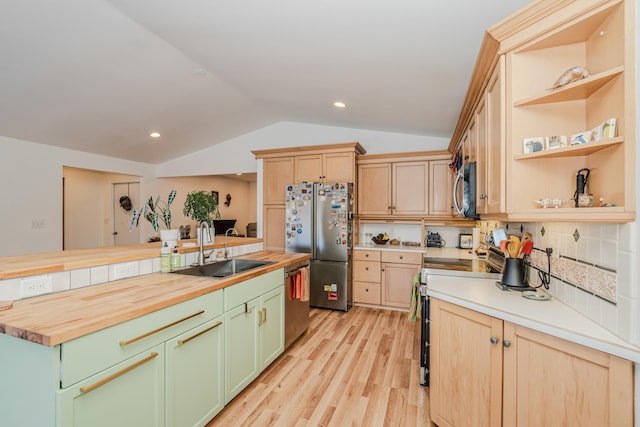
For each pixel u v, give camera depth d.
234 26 2.08
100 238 6.15
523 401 1.27
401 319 3.60
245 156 5.31
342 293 3.88
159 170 6.00
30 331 1.01
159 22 2.20
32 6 2.00
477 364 1.47
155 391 1.38
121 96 3.34
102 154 4.91
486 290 1.74
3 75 2.66
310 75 2.73
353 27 1.80
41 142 4.09
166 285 1.71
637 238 0.99
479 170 2.00
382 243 4.36
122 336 1.22
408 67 2.21
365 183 4.36
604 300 1.16
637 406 0.98
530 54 1.37
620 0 1.04
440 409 1.68
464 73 2.18
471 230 4.21
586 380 1.09
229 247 2.88
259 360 2.24
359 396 2.06
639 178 0.99
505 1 1.40
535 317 1.27
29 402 1.06
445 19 1.58
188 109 3.95
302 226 4.07
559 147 1.21
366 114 3.66
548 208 1.26
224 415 1.86
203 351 1.68
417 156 4.10
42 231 4.13
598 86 1.18
